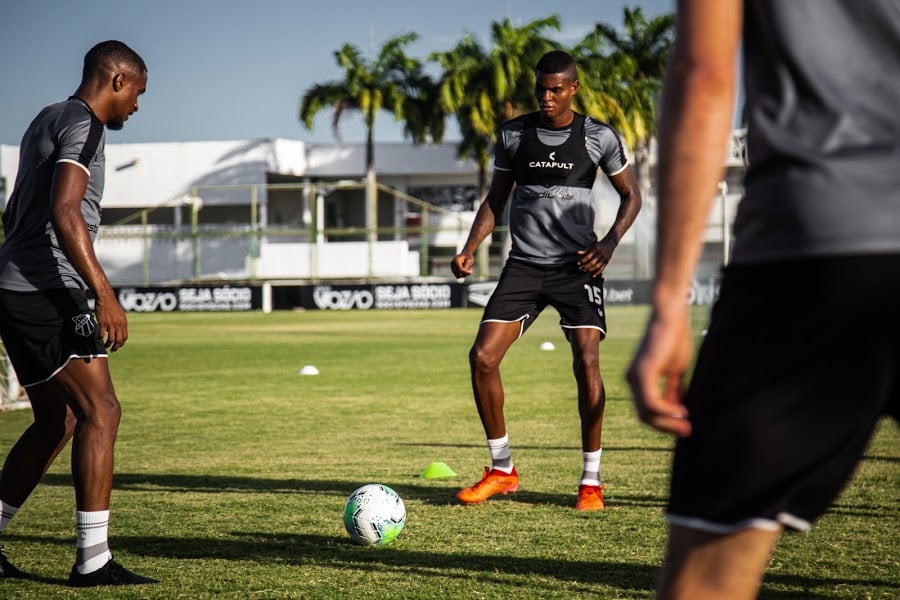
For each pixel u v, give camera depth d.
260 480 6.29
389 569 4.05
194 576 3.99
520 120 5.77
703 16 1.33
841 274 1.34
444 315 34.19
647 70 47.06
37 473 4.10
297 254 43.50
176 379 13.52
